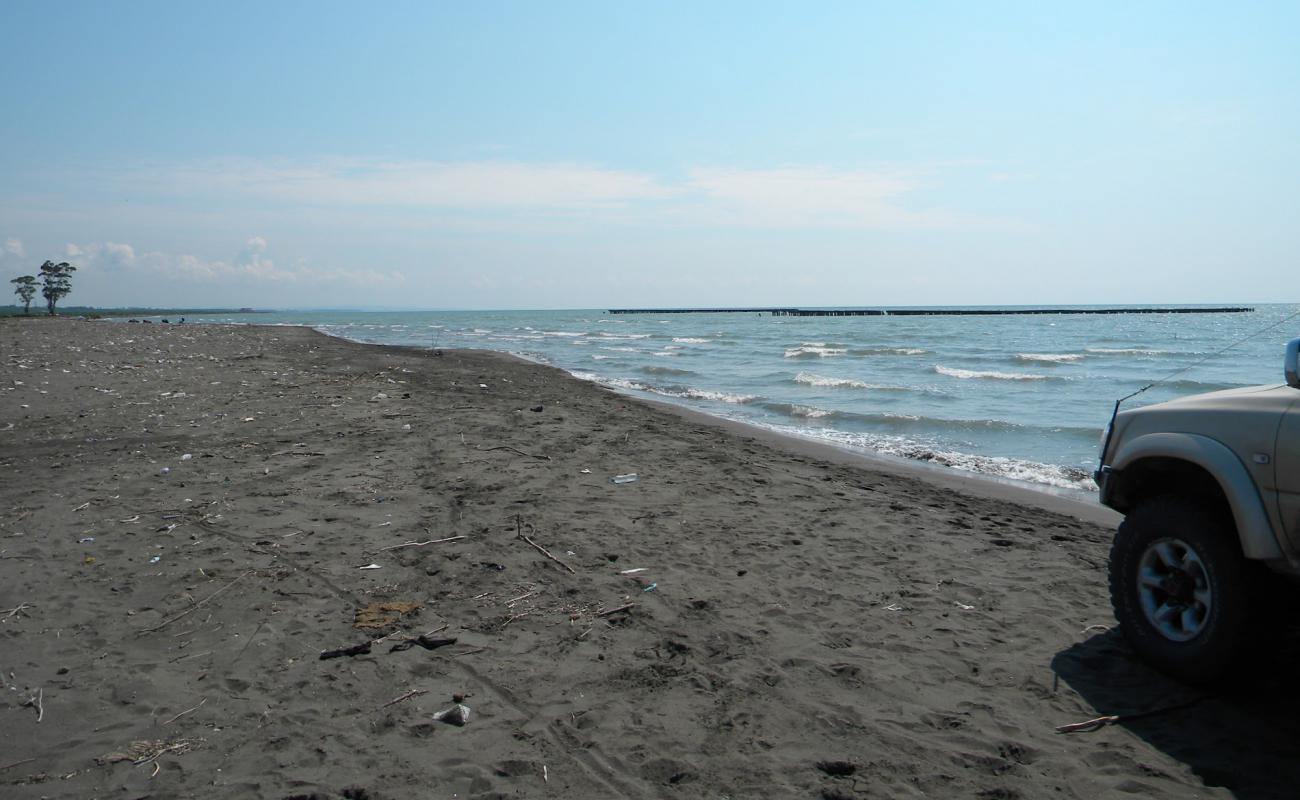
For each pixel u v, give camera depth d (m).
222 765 3.51
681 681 4.42
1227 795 3.38
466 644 4.83
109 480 8.87
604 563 6.40
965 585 6.07
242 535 6.89
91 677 4.31
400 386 19.61
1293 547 3.79
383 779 3.44
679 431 14.00
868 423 16.67
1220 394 4.52
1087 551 7.08
